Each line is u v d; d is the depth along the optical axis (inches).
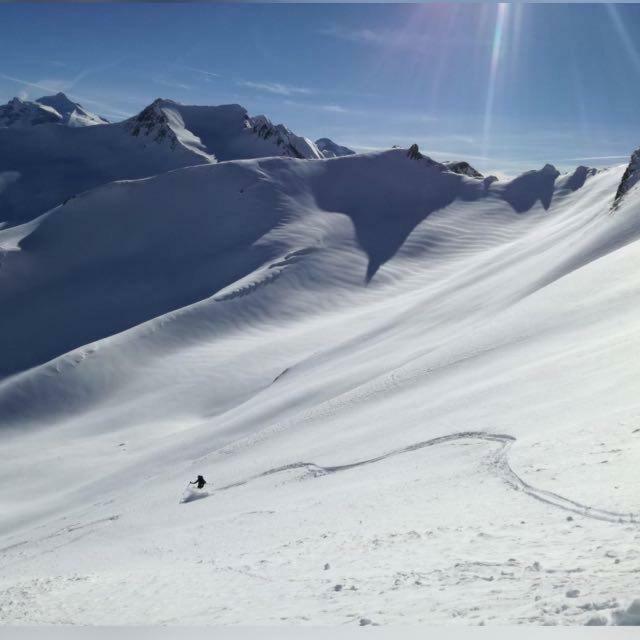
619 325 1378.0
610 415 819.4
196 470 1776.6
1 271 6441.9
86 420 3909.9
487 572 423.8
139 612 493.7
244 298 5600.4
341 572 510.0
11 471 2997.0
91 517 1633.9
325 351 3503.9
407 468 969.5
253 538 790.5
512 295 2920.8
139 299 6195.9
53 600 603.2
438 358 1956.2
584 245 2915.8
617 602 318.7
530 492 636.1
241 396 4055.1
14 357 5398.6
